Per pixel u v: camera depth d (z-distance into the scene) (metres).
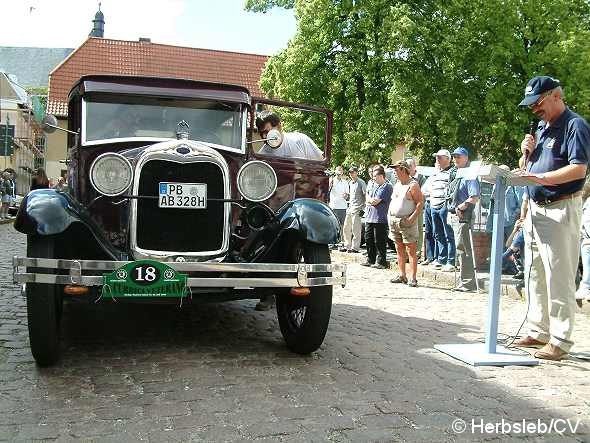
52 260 4.02
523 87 27.80
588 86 27.27
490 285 4.91
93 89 5.25
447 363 4.68
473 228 8.63
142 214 4.52
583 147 4.61
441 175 10.34
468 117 27.22
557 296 4.80
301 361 4.58
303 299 4.76
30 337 4.07
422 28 25.12
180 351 4.77
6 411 3.41
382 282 9.44
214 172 4.65
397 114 25.36
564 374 4.46
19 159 41.91
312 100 27.44
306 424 3.31
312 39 26.59
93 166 4.37
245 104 5.55
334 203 14.78
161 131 5.37
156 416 3.37
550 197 4.77
